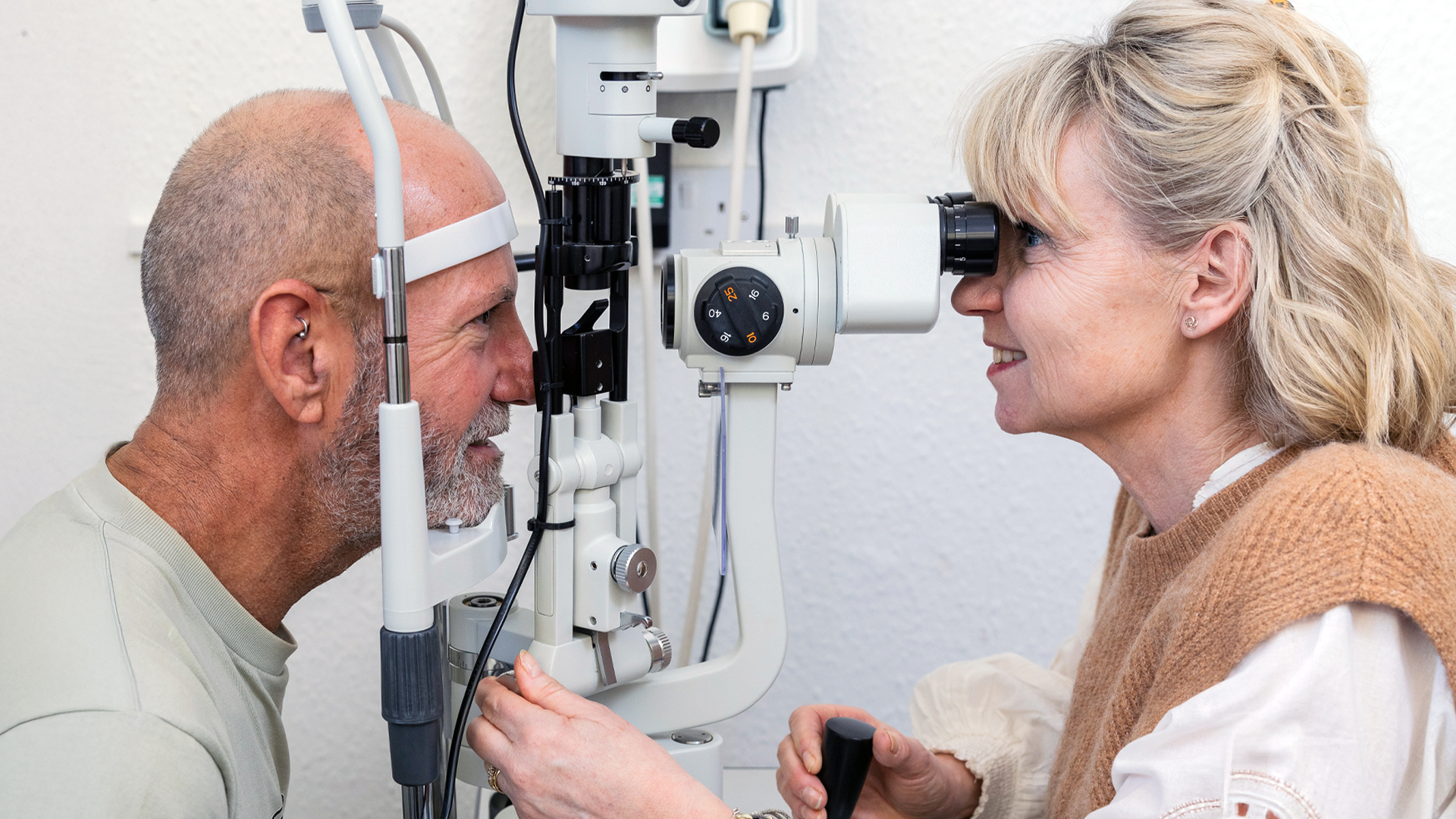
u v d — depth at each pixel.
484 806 1.02
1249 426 0.73
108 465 0.70
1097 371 0.73
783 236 1.19
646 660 0.77
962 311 0.82
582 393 0.70
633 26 0.66
